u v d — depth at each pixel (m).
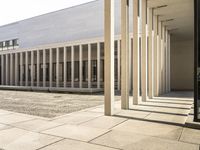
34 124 5.98
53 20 29.53
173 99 11.73
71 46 22.56
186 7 12.41
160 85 14.80
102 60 23.73
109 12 7.30
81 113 7.68
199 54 5.88
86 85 24.16
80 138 4.64
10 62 29.20
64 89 17.80
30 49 26.36
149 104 9.73
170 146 4.09
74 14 27.28
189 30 17.88
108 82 7.24
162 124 5.89
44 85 24.81
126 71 8.49
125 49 8.57
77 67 26.48
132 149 3.95
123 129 5.37
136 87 9.71
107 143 4.29
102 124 5.91
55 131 5.22
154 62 13.62
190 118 6.23
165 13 13.50
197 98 5.68
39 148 4.03
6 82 29.59
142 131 5.17
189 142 4.34
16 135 4.90
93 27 25.55
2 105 10.00
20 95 15.48
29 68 29.92
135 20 9.74
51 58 24.25
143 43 11.00
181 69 21.88
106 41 7.38
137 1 9.66
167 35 18.19
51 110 8.45
